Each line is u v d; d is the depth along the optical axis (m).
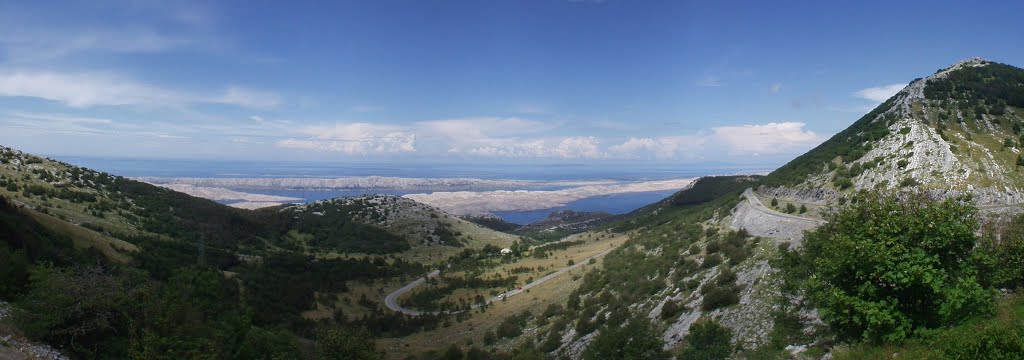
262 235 165.00
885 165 77.12
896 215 17.55
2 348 20.75
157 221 126.25
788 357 23.16
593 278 84.31
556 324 66.69
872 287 16.92
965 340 14.29
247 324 40.12
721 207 103.12
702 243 73.31
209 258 104.00
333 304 105.88
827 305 19.28
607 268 88.06
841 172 84.00
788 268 34.62
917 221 16.83
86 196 122.94
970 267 16.92
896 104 104.75
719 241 66.25
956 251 17.12
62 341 23.66
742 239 63.06
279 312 84.25
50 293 23.67
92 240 70.12
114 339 25.36
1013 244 20.58
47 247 50.06
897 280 16.44
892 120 97.44
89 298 24.42
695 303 46.78
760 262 48.72
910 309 17.44
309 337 77.56
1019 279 20.08
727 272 49.44
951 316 16.88
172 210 142.50
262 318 73.94
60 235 62.56
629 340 45.31
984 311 16.70
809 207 75.88
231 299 75.06
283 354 41.38
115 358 24.64
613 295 67.81
